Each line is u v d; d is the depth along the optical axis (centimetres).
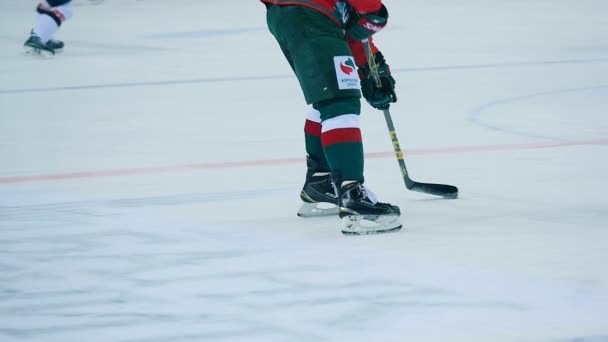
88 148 1327
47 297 661
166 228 862
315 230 844
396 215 818
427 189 936
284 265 722
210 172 1139
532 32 2889
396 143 933
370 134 1373
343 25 861
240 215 912
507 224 837
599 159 1137
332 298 635
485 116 1501
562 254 729
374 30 854
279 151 1270
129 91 1909
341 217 822
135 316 614
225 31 3167
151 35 3078
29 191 1055
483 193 973
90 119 1587
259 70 2208
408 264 712
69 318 614
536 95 1711
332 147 833
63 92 1912
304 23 842
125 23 3516
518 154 1180
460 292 638
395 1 4278
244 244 795
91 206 967
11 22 3541
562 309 598
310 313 606
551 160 1138
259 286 669
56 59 2469
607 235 789
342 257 740
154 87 1959
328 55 831
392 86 899
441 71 2075
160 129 1475
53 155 1279
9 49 2695
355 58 891
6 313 628
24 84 2034
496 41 2658
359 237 809
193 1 4591
